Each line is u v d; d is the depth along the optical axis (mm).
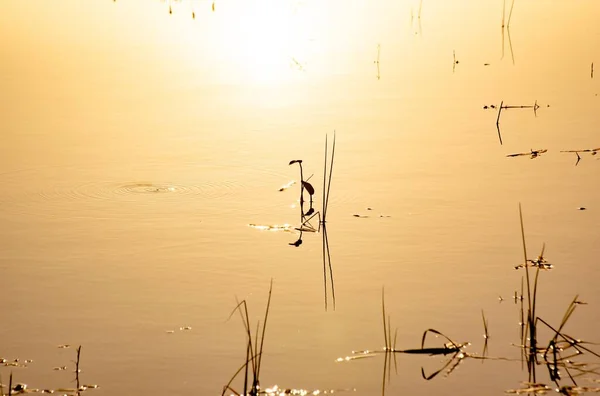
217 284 25609
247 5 70875
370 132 40250
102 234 29250
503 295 24594
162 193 33062
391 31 62469
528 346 21938
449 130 40469
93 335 22672
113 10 69000
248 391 20172
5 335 22672
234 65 53375
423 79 50094
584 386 20141
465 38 59875
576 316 23250
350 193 32875
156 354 21750
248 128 40906
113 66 52781
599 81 48188
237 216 30906
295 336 22625
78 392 20078
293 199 32500
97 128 40875
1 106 44219
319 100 45969
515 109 43500
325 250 27969
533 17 65938
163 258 27406
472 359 21469
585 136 39031
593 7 68625
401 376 20797
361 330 22891
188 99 45938
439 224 29797
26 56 54812
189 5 70688
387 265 26734
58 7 70062
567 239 28219
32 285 25547
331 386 20344
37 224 30141
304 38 60406
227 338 22547
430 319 23375
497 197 32156
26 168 35562
